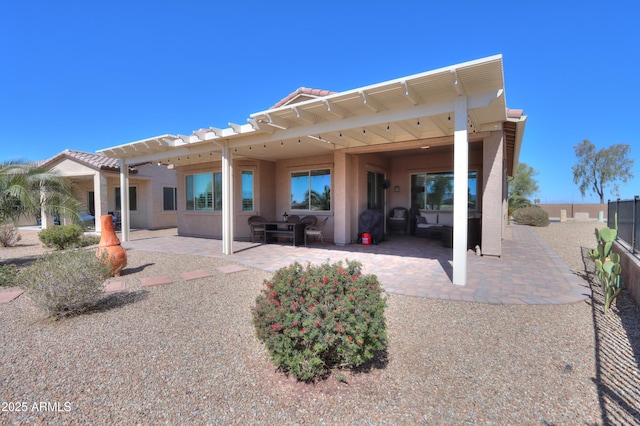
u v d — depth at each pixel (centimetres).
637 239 500
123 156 1068
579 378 242
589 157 4100
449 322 358
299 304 238
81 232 979
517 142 888
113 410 205
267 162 1130
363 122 594
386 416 199
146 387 232
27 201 699
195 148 902
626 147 3875
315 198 1062
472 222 857
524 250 866
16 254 875
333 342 228
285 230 1051
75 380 241
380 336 239
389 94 504
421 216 1136
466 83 459
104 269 443
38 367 261
